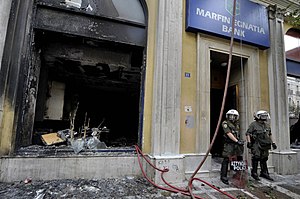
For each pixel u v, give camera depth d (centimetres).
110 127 930
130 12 440
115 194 307
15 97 343
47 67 544
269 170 477
